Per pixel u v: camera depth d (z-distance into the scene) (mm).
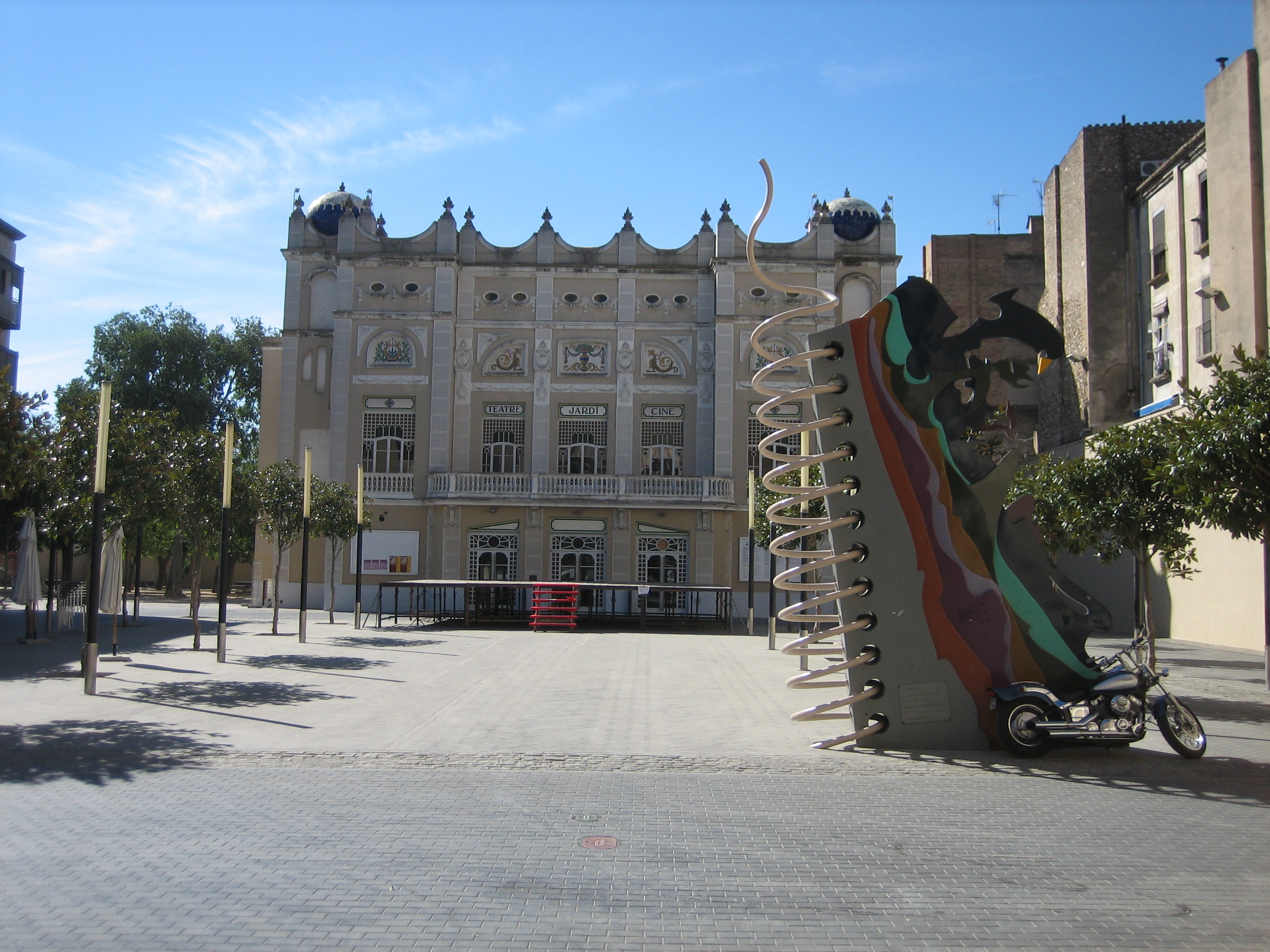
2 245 40969
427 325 44062
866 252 44875
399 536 43344
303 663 21375
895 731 11703
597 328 44719
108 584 22047
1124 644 28078
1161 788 9805
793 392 12062
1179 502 16219
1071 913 6262
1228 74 24922
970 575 11797
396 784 9633
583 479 42812
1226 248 25047
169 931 5742
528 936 5746
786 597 42719
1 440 18922
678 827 8133
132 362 62500
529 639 29781
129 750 11141
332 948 5543
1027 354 41469
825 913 6195
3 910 6055
